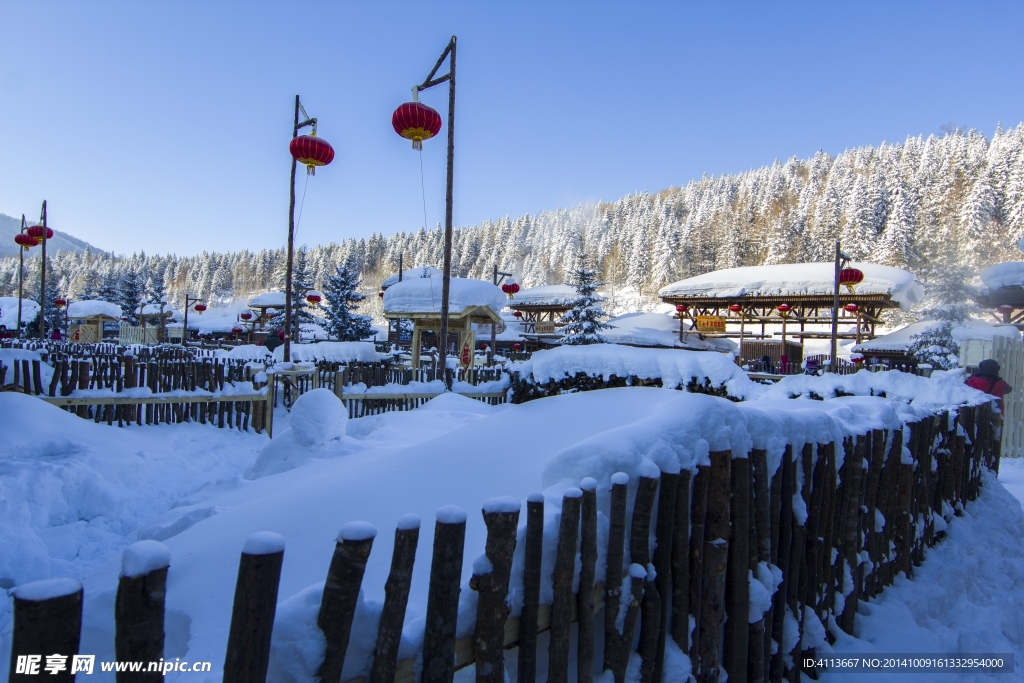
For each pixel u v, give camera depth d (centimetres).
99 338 3556
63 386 774
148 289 5144
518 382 602
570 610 185
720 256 8050
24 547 399
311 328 3766
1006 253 5638
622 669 200
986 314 2211
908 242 6206
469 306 1278
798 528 294
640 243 8969
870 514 374
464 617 159
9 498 462
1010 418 1005
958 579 436
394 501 262
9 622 329
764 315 3347
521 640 175
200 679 161
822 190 9025
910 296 2989
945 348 1941
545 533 191
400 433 586
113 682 187
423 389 1010
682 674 220
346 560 129
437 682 143
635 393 390
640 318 3784
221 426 891
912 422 443
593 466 221
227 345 3066
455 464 297
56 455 587
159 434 802
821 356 3184
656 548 224
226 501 380
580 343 2069
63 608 96
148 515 532
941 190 7162
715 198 10500
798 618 293
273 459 502
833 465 327
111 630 204
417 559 214
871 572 368
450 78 987
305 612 133
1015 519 616
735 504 248
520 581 180
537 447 314
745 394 504
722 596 235
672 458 226
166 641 195
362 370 1037
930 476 481
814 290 2986
